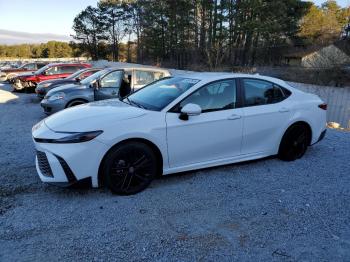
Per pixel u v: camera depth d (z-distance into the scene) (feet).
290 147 17.43
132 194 13.19
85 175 12.34
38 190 13.44
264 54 124.57
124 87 27.22
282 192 13.76
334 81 71.15
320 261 9.32
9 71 85.81
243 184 14.46
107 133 12.48
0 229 10.50
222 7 113.09
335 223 11.38
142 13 169.78
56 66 58.80
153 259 9.22
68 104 28.22
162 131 13.48
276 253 9.62
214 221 11.31
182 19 133.69
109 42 204.44
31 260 9.06
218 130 14.80
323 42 93.09
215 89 15.02
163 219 11.35
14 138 22.38
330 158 18.49
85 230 10.56
